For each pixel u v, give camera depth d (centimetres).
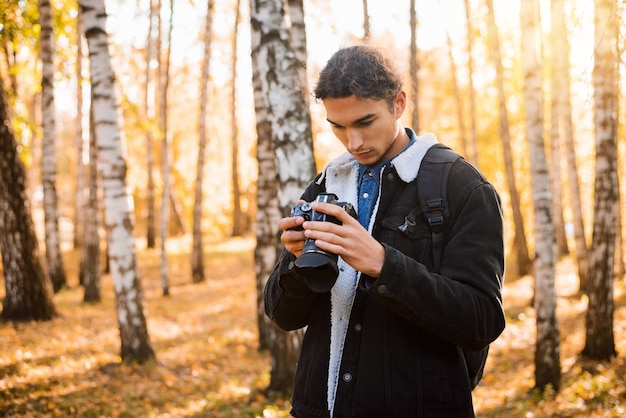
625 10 371
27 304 892
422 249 147
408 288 133
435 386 145
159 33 1658
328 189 171
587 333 758
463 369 151
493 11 1455
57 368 664
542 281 659
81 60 1243
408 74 163
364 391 146
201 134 1603
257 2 516
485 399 647
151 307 1233
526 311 1165
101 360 725
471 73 1574
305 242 140
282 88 511
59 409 536
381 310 149
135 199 2989
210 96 2345
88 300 1197
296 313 162
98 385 625
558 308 1146
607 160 736
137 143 2502
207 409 585
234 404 604
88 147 1469
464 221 145
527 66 662
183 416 564
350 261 133
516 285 1505
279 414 534
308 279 136
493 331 142
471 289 139
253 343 927
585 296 1215
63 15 1047
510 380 719
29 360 678
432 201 148
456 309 135
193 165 2794
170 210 2762
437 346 148
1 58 1106
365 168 165
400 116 156
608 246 742
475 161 1577
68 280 1570
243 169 2956
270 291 167
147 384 657
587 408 561
